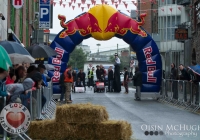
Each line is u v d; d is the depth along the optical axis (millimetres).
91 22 22734
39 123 9383
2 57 7523
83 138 9266
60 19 22922
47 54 15094
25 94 9516
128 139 9703
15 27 22750
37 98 11289
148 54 23016
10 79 10203
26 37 30359
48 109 15930
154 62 23062
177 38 31281
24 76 10734
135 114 15750
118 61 32156
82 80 32781
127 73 30375
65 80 20906
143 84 23234
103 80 32875
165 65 42562
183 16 40406
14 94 8711
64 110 9289
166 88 22062
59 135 9312
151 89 23219
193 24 29984
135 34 22922
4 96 7992
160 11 44219
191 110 17000
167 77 40688
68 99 20969
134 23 22922
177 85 19672
